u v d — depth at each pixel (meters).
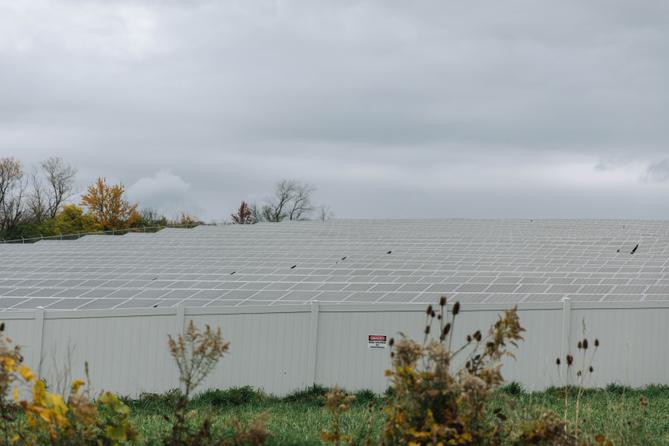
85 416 7.76
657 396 18.75
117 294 26.66
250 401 18.34
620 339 20.56
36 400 7.45
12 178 89.75
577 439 9.20
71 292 27.33
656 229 48.75
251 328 19.53
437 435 7.57
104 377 18.89
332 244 42.88
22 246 45.62
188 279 30.66
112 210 90.12
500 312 20.12
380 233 49.09
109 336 18.95
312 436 11.25
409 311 20.11
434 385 7.84
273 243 44.59
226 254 39.44
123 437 8.12
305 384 19.78
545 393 18.66
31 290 27.86
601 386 20.42
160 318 19.14
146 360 19.08
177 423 8.91
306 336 19.83
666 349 20.75
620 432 10.55
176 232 52.84
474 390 7.75
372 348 20.03
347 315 19.98
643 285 26.50
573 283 27.22
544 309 20.23
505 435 8.27
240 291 26.58
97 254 40.78
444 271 30.52
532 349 20.14
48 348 18.69
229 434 9.09
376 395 19.61
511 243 41.44
